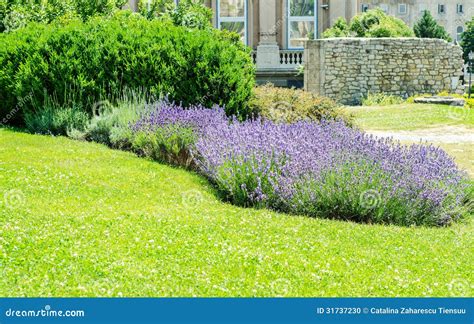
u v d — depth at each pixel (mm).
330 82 30938
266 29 33031
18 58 15297
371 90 31141
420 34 62062
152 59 14531
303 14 33969
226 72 14344
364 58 31016
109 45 14828
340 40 30781
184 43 14812
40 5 19719
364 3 65375
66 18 19062
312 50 30922
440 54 31375
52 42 15172
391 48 31047
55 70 14781
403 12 66000
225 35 20203
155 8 21406
